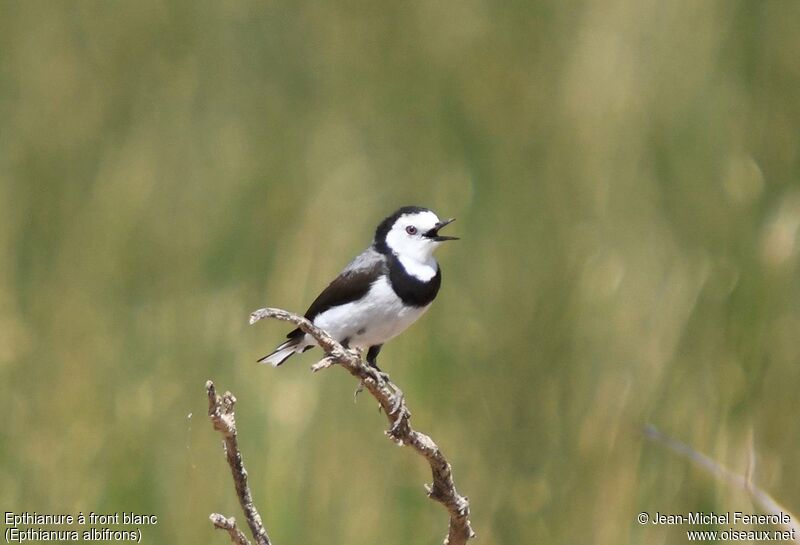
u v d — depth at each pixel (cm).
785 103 1439
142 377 1312
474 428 1252
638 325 1256
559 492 1208
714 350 1234
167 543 1214
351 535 1190
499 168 1489
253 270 1443
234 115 1666
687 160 1395
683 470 1174
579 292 1302
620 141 1416
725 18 1479
